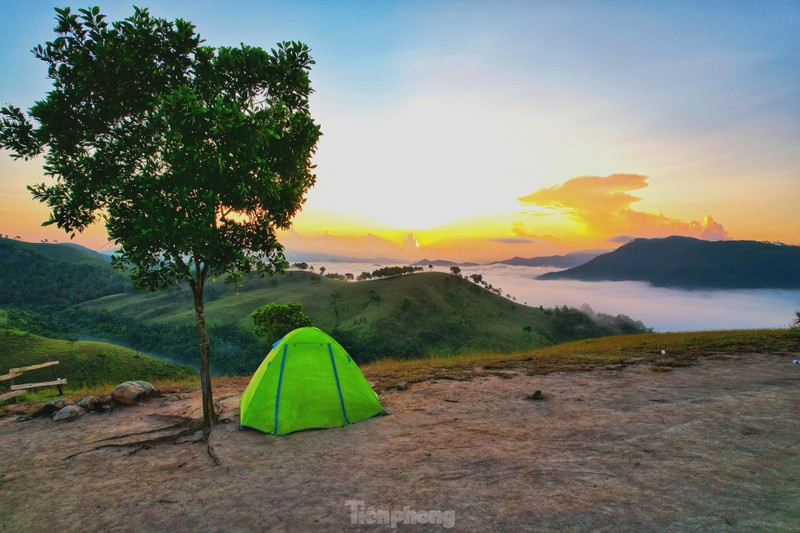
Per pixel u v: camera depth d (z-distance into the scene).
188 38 7.57
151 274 7.77
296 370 7.95
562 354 16.23
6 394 11.07
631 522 3.75
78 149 7.53
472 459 5.61
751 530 3.50
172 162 7.32
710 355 13.16
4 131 7.16
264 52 7.99
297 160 8.56
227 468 5.90
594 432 6.38
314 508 4.55
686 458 5.13
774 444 5.39
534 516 3.98
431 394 9.90
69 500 5.18
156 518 4.59
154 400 10.41
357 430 7.26
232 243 8.18
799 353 12.56
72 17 6.87
